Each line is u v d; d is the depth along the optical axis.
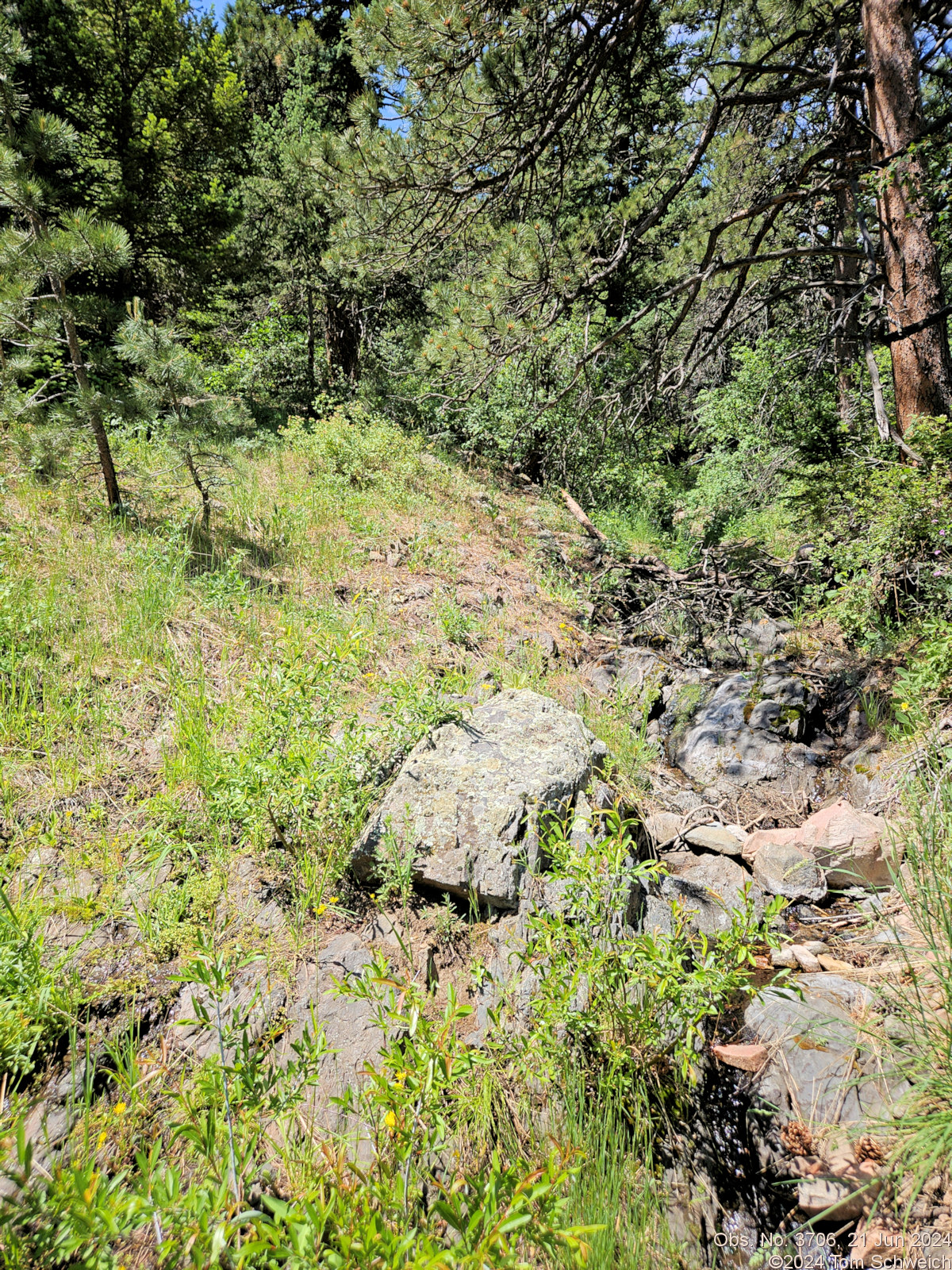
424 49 6.40
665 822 4.55
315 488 8.11
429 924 3.15
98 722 3.87
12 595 4.39
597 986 2.62
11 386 6.26
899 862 3.70
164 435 6.55
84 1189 1.47
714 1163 2.55
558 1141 2.45
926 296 6.57
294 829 3.37
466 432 11.61
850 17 7.64
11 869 3.02
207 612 5.12
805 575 7.19
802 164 8.64
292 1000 2.70
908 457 6.23
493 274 7.31
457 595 6.68
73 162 11.27
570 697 5.66
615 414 9.29
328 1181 2.03
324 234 12.49
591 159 9.66
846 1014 2.93
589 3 6.90
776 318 13.26
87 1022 2.55
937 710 4.61
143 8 11.29
